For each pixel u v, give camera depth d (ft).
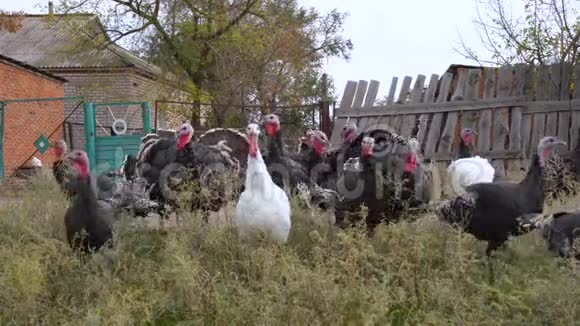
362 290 12.74
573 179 20.45
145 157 18.98
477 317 12.58
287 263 13.83
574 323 12.28
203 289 13.25
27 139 45.78
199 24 52.06
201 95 50.14
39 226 16.76
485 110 26.53
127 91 60.34
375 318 12.38
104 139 32.91
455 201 15.84
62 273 14.44
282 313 12.32
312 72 59.26
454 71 28.25
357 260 13.87
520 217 15.56
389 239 15.26
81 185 15.40
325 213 17.75
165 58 52.90
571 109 25.12
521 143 25.91
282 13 54.95
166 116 54.03
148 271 14.35
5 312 12.74
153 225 18.93
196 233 15.96
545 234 15.55
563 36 26.71
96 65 61.11
